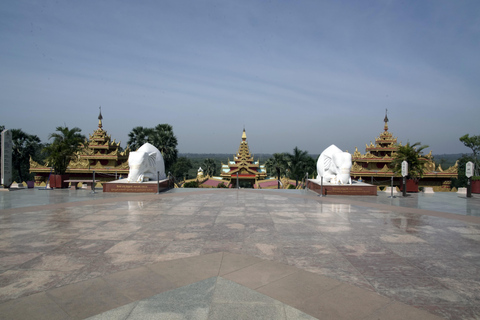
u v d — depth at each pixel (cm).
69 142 2456
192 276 652
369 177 4188
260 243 896
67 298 554
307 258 771
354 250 836
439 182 4069
